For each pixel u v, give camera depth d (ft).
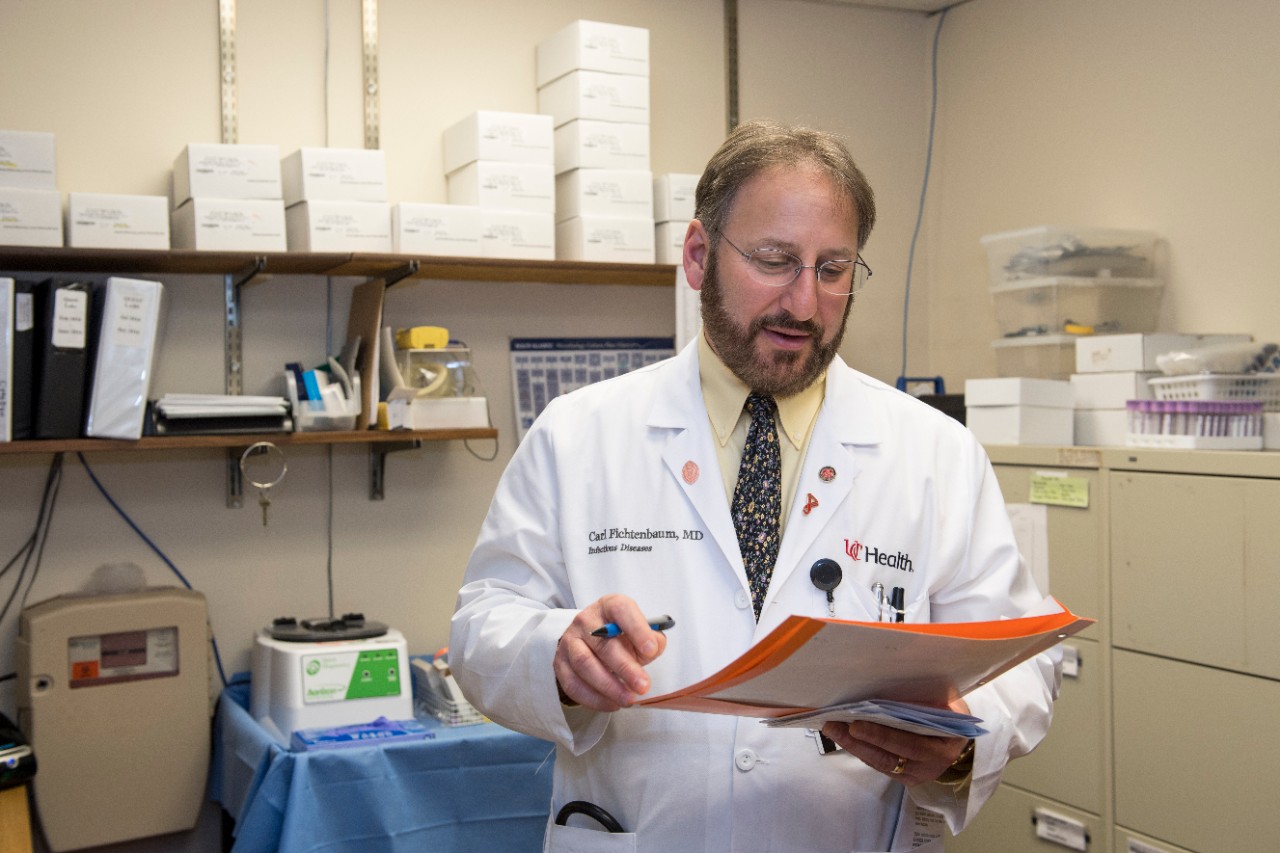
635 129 9.19
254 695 8.30
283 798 6.90
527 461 4.58
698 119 10.59
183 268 8.36
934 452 4.46
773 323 3.94
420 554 9.50
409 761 7.13
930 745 3.56
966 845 8.66
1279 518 6.66
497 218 8.67
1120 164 9.77
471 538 9.68
